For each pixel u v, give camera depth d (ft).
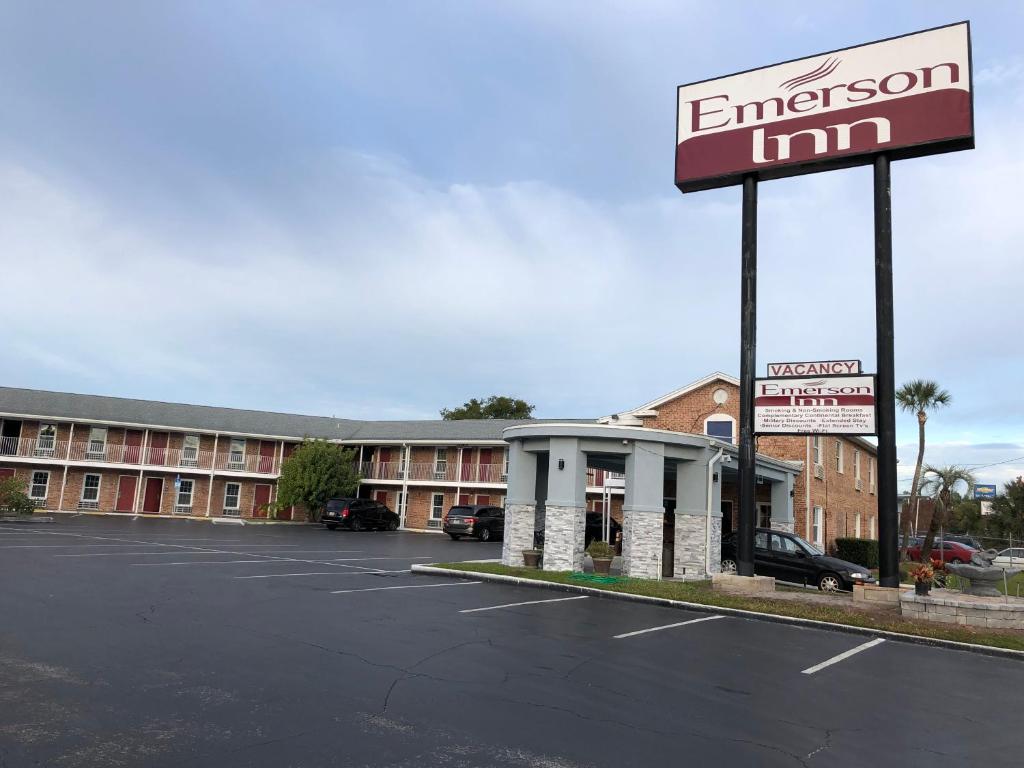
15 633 26.81
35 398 132.67
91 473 129.29
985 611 40.27
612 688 23.71
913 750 19.38
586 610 40.91
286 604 36.60
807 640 35.91
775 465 75.97
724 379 96.32
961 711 23.82
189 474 134.41
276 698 20.44
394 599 40.47
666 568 70.49
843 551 92.68
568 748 17.78
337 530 115.65
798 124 55.06
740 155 57.00
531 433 59.98
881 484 48.98
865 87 53.06
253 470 137.80
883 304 50.24
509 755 17.04
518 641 30.53
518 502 61.52
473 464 131.44
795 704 23.25
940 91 50.65
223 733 17.48
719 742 18.94
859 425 50.29
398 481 134.41
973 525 169.17
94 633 27.48
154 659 24.03
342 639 28.73
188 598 36.83
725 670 27.63
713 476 62.44
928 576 43.80
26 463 125.49
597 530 91.97
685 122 59.72
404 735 17.99
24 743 16.21
